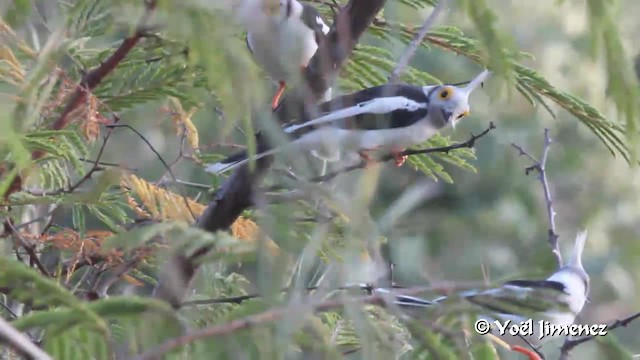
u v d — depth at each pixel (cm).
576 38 1495
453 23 752
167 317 379
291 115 550
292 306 356
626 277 1647
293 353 416
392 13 686
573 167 1722
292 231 395
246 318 366
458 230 1623
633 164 414
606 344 521
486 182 1659
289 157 405
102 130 832
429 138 793
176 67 668
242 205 588
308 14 722
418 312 390
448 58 1480
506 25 339
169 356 371
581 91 1449
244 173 579
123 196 788
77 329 379
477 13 328
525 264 1650
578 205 1723
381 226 378
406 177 1516
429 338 381
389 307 370
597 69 366
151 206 631
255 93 320
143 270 859
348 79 795
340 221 387
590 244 1698
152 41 614
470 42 739
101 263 684
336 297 417
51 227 750
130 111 837
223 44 315
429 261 1583
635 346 1495
